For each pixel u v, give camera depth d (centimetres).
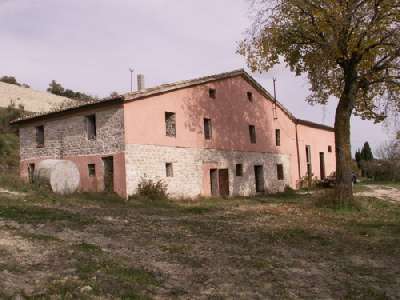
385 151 5094
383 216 1675
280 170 3297
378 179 4706
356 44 1783
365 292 755
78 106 2194
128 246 1007
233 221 1487
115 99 2019
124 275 757
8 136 3750
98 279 717
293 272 865
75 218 1323
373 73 1889
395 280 836
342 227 1408
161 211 1688
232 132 2759
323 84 2016
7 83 6375
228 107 2750
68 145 2308
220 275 820
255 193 2927
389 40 1780
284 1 1900
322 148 3997
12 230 1067
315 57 1906
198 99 2494
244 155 2855
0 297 586
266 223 1456
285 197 2647
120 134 2027
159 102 2211
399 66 1861
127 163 2002
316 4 1794
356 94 1984
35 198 1680
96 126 2152
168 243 1067
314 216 1650
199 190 2420
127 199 1967
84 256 861
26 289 641
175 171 2267
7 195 1692
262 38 2006
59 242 973
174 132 2303
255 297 711
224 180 2655
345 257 1005
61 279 702
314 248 1089
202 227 1329
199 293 716
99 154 2127
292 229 1337
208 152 2523
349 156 1905
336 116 1941
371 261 975
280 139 3316
